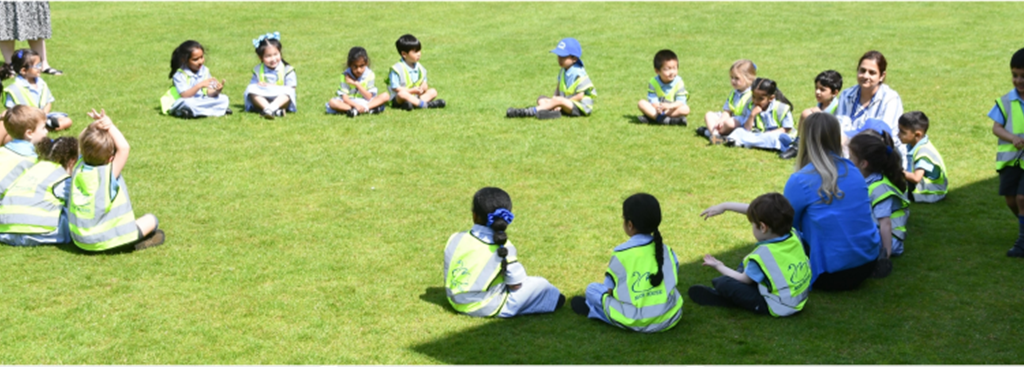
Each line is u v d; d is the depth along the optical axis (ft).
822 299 14.66
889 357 12.55
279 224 18.37
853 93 21.47
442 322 13.75
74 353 12.54
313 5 55.67
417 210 19.42
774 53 41.60
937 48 42.22
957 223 18.67
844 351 12.75
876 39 44.91
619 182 21.74
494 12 54.13
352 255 16.62
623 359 12.53
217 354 12.59
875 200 16.01
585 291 14.66
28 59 25.99
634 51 42.42
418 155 24.00
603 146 25.20
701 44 44.16
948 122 27.86
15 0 34.60
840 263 14.60
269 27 48.11
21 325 13.41
